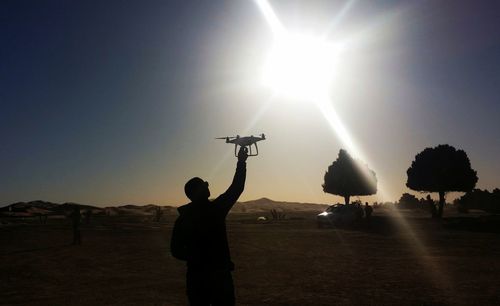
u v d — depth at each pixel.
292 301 10.90
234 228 44.72
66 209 88.81
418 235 33.00
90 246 26.59
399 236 31.95
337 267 16.70
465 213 86.38
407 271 15.41
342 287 12.61
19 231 41.59
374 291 11.95
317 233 36.12
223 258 5.66
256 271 16.11
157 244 27.64
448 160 63.72
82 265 18.38
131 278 15.05
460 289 12.08
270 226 49.22
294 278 14.39
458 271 15.31
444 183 63.34
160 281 14.39
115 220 69.62
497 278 13.80
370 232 37.03
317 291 12.10
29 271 16.81
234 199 5.73
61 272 16.55
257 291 12.31
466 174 63.38
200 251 5.61
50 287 13.62
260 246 25.48
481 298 10.93
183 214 5.74
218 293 5.59
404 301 10.69
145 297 11.82
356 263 17.73
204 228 5.63
